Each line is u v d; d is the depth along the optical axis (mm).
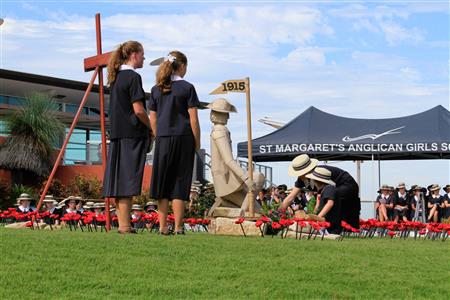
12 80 30328
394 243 9438
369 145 22031
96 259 6941
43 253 7070
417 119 22422
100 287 6105
